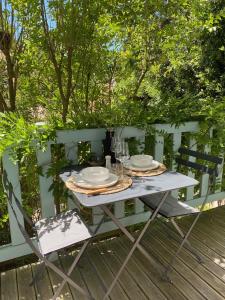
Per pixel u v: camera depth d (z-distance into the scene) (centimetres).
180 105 284
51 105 329
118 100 329
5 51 280
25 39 285
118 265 220
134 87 356
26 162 214
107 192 166
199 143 281
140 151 256
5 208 215
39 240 170
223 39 448
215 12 421
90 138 231
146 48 320
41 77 326
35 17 267
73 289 195
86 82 322
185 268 215
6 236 236
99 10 265
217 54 464
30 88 325
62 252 229
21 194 222
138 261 224
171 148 273
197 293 189
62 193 224
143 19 283
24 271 215
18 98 326
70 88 298
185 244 246
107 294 180
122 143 208
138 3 274
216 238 256
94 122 237
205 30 344
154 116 257
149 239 256
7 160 197
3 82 307
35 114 331
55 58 290
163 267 214
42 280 204
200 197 303
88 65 310
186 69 531
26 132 197
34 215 241
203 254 232
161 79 500
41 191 218
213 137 293
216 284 197
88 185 174
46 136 205
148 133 255
